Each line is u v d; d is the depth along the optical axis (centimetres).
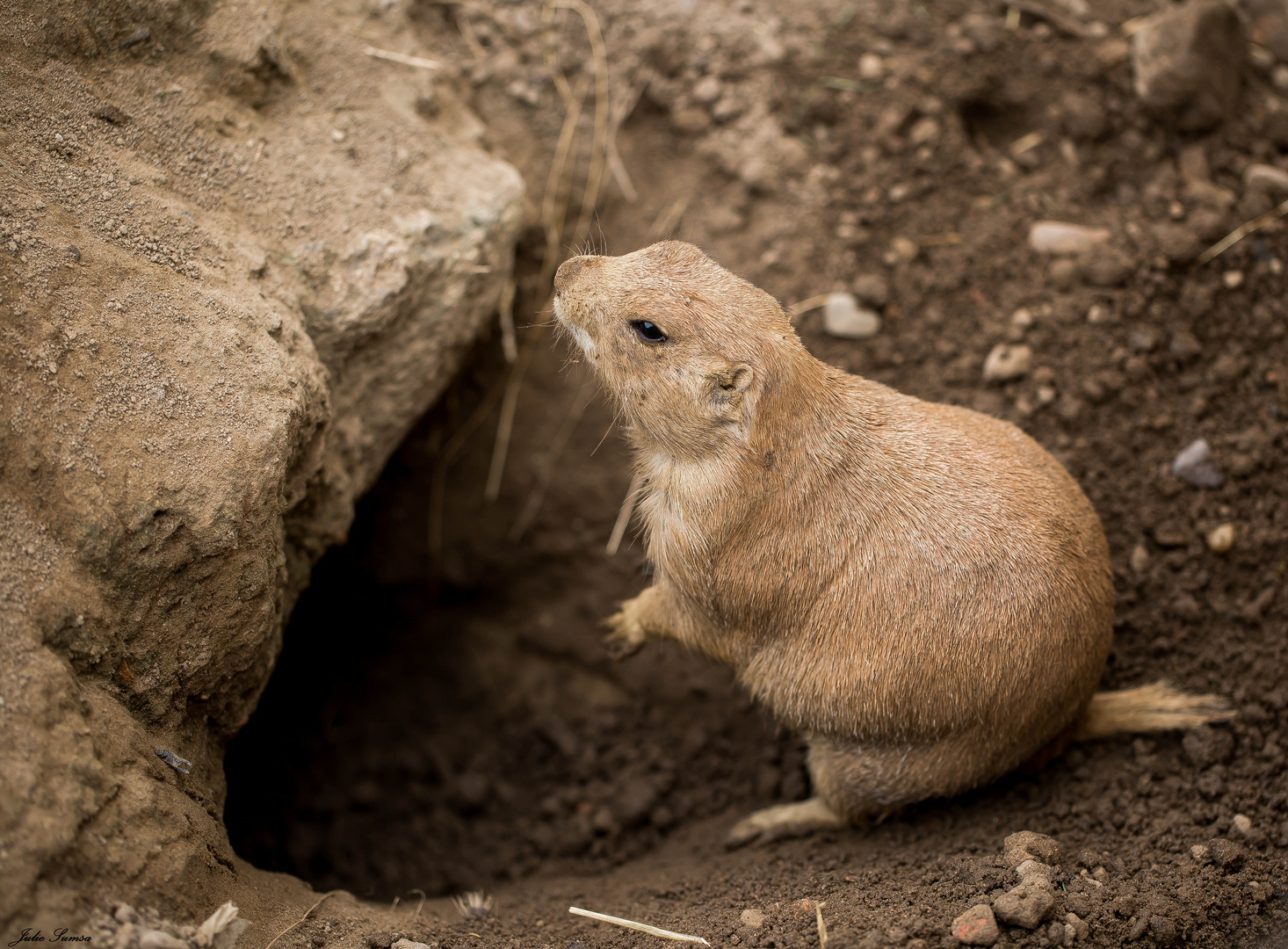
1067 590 94
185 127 96
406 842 109
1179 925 92
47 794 86
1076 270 108
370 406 102
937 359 108
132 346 91
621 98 113
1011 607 94
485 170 104
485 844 109
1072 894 92
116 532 89
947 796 98
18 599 87
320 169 99
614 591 114
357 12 104
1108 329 107
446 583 115
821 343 110
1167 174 110
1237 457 104
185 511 90
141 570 90
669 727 112
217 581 92
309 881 106
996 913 91
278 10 101
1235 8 109
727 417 94
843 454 95
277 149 99
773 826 102
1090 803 98
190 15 97
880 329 109
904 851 97
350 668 116
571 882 104
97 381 90
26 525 88
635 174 113
